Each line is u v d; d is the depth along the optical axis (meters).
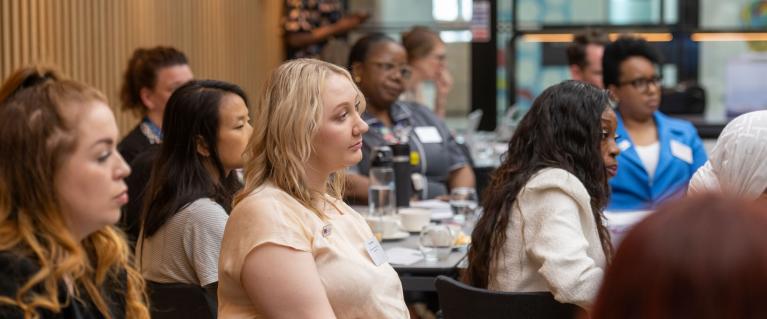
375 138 6.24
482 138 9.64
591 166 3.60
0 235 1.95
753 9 11.24
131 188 4.19
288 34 11.10
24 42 5.79
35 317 1.90
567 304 3.32
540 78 11.69
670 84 11.39
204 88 3.72
